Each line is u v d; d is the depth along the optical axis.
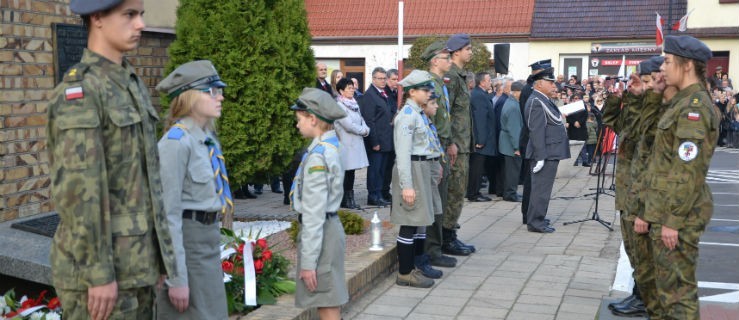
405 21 30.56
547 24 28.97
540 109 9.20
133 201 2.95
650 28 27.67
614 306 5.92
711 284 7.25
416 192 6.48
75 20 7.17
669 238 4.26
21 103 6.54
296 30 7.89
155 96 8.67
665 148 4.34
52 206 6.94
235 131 7.49
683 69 4.34
